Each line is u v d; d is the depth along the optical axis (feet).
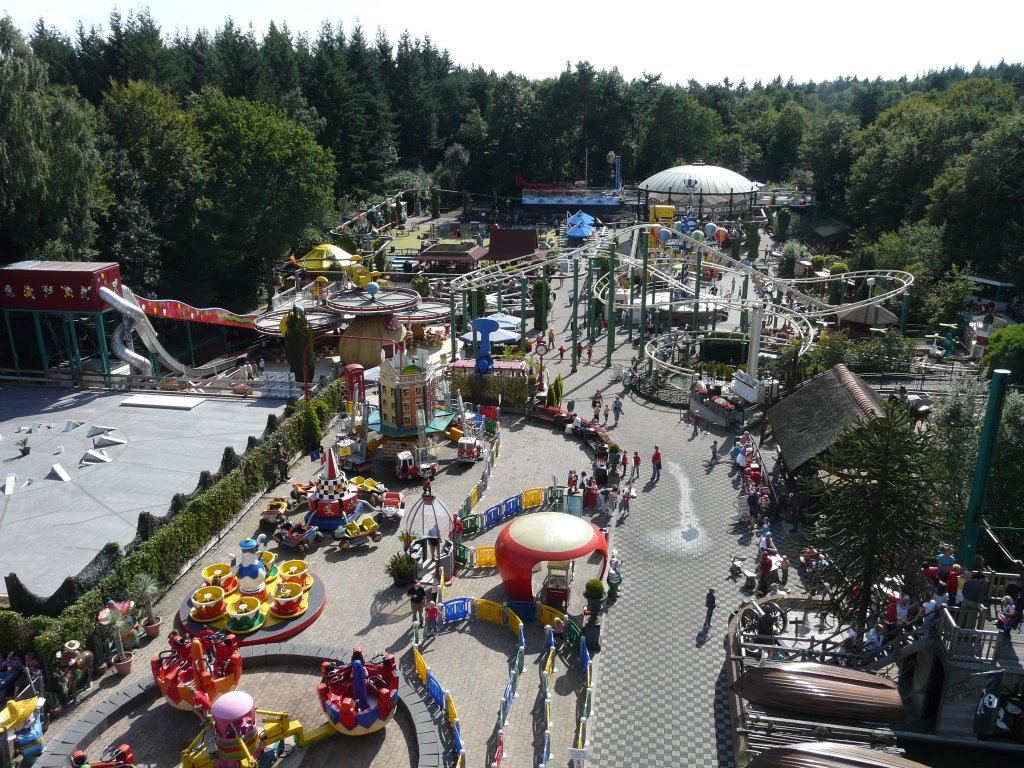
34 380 204.03
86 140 228.22
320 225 381.40
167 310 219.00
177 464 153.28
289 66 524.52
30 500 138.00
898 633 90.53
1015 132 312.91
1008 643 86.69
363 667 83.71
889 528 90.79
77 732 84.79
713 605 107.45
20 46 213.46
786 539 129.49
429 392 163.94
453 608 108.99
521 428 184.44
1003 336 187.62
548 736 80.94
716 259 324.19
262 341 259.80
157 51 458.50
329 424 178.70
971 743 85.61
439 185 606.14
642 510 140.97
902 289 257.34
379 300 230.27
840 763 64.34
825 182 525.75
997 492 115.03
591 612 101.40
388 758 82.69
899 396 165.07
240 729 76.43
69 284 195.11
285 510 135.64
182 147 286.05
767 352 241.96
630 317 270.87
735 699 87.76
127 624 101.14
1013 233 309.42
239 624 102.32
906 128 441.27
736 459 158.61
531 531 110.52
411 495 148.77
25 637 94.22
